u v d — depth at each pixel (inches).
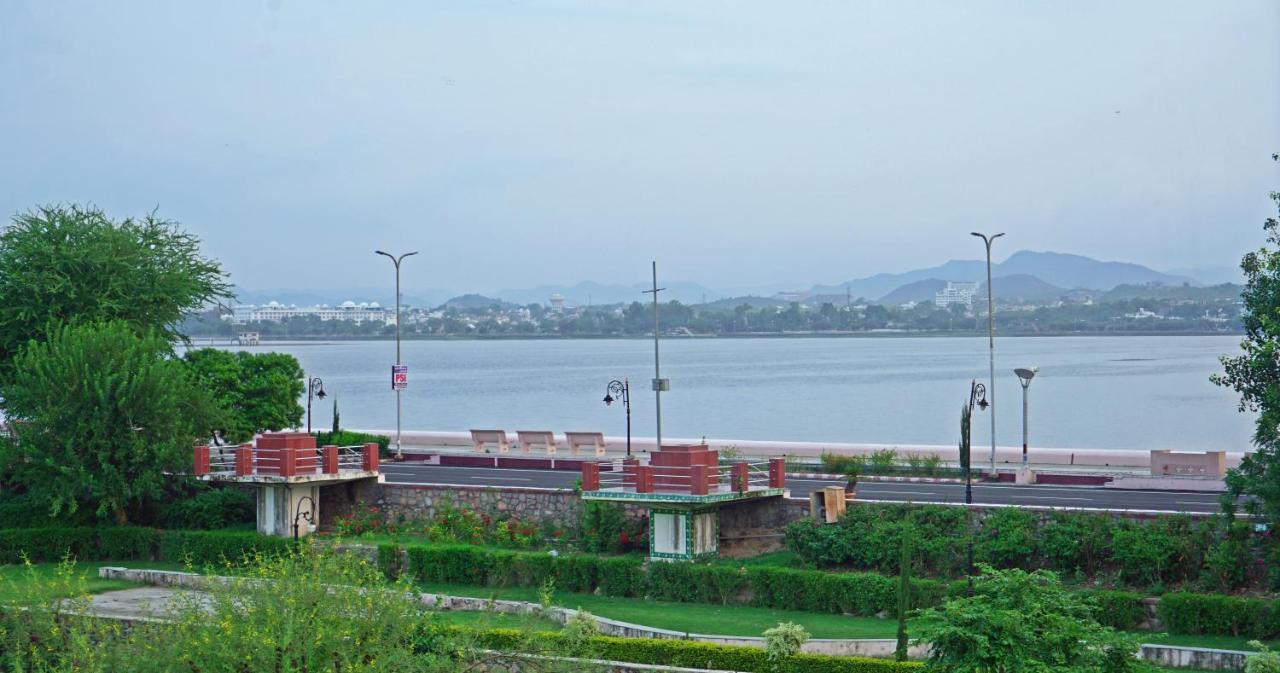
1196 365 7765.8
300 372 2251.5
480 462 2299.5
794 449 2244.1
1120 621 1200.8
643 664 1092.5
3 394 1795.0
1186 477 1785.2
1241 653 1058.7
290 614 887.7
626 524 1545.3
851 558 1392.7
